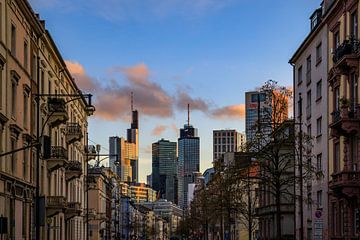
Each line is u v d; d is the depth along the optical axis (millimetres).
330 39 43562
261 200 70125
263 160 45281
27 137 40312
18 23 38531
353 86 37094
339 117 35906
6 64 35281
